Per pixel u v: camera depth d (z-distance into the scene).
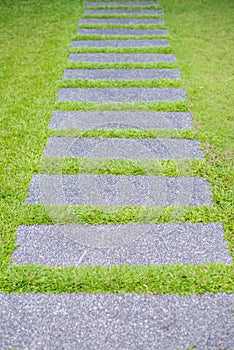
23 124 3.91
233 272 2.51
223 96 4.31
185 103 4.20
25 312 2.32
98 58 5.22
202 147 3.58
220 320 2.26
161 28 6.06
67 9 6.87
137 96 4.38
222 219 2.88
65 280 2.47
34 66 5.00
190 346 2.15
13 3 7.14
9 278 2.48
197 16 6.47
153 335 2.20
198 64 4.99
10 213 2.94
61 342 2.18
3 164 3.41
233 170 3.31
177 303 2.35
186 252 2.65
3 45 5.53
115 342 2.17
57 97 4.38
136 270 2.53
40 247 2.70
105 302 2.36
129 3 7.18
